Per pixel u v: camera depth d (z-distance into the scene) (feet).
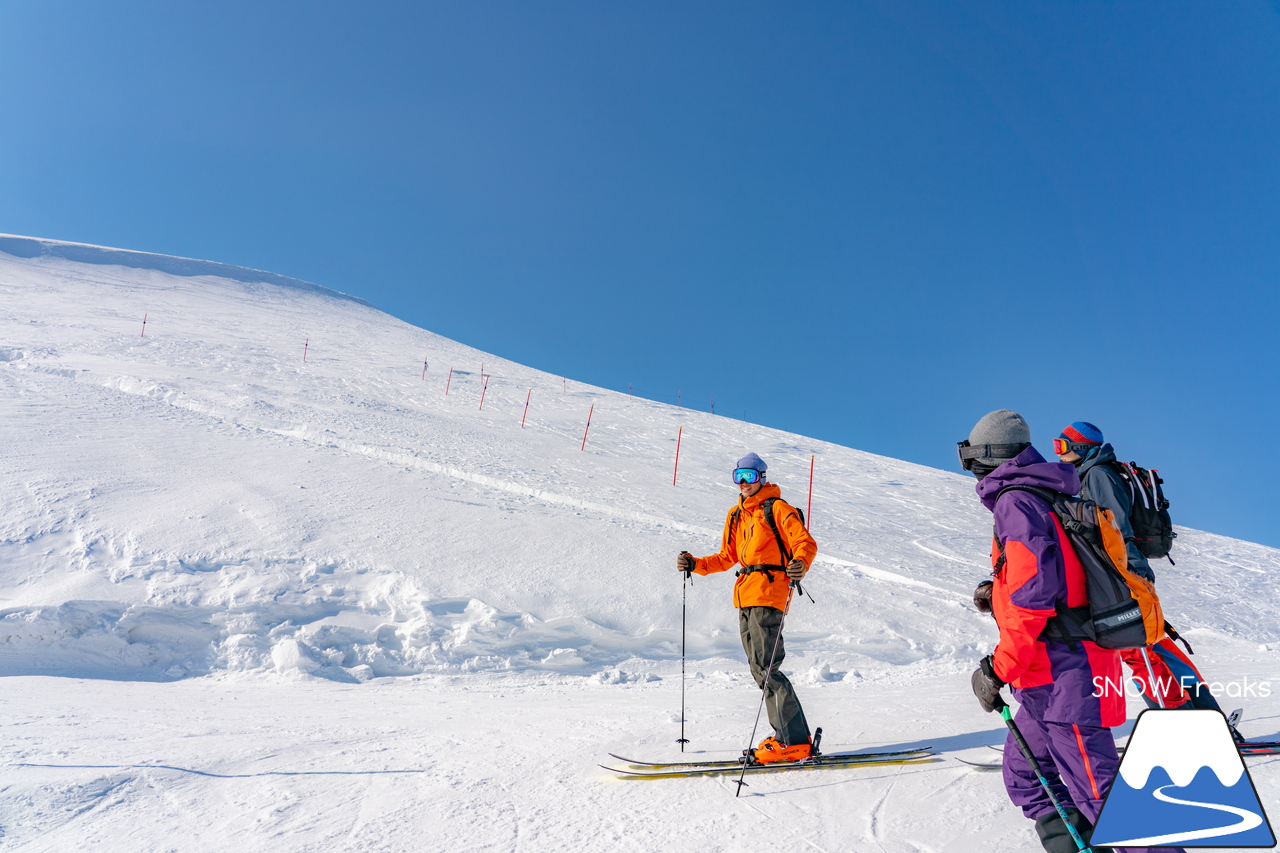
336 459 45.06
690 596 30.63
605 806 9.73
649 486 60.95
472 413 86.48
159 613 24.93
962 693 19.86
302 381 85.87
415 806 9.89
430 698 20.98
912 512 68.18
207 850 8.64
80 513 31.07
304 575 28.50
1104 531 6.42
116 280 163.22
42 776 10.75
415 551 31.55
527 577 30.50
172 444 42.78
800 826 8.86
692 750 12.57
